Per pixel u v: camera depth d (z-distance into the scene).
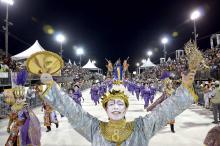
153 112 3.06
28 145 6.31
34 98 20.31
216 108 12.44
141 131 3.04
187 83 2.86
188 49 2.91
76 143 9.17
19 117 6.46
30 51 21.00
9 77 17.36
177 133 10.46
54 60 2.95
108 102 3.13
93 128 3.08
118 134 3.02
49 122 11.32
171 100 2.91
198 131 10.80
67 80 29.98
